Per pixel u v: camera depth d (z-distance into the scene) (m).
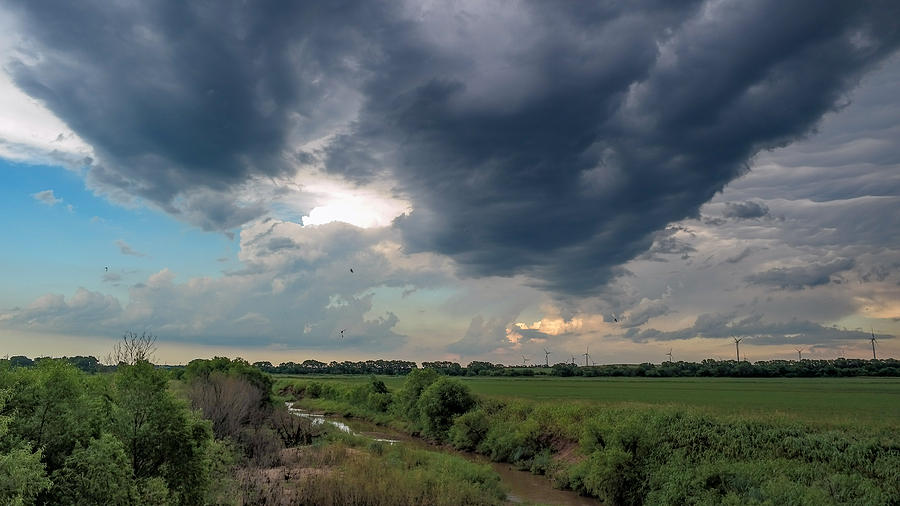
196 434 15.11
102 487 12.01
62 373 13.47
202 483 15.08
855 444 24.78
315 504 20.45
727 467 25.58
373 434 54.31
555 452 37.91
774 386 79.69
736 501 22.38
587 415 40.62
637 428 30.16
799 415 33.72
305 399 88.94
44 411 12.95
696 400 51.22
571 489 31.91
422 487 23.31
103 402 14.86
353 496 21.03
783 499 21.80
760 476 24.17
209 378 44.44
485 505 23.83
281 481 22.73
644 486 27.58
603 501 28.72
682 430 30.92
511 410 48.25
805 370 116.88
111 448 12.48
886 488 21.39
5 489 9.59
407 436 54.28
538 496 30.17
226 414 31.84
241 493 19.20
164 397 14.62
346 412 71.06
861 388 72.19
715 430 30.03
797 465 24.77
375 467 25.17
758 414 33.41
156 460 14.36
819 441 26.05
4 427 11.02
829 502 20.75
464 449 46.28
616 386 84.31
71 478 12.01
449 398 50.78
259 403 46.03
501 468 38.47
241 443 30.27
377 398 68.12
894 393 61.25
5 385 12.89
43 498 11.70
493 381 109.88
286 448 32.69
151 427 14.33
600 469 28.38
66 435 12.97
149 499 12.95
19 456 10.05
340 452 30.00
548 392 69.56
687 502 24.45
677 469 27.02
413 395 55.75
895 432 26.42
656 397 56.75
